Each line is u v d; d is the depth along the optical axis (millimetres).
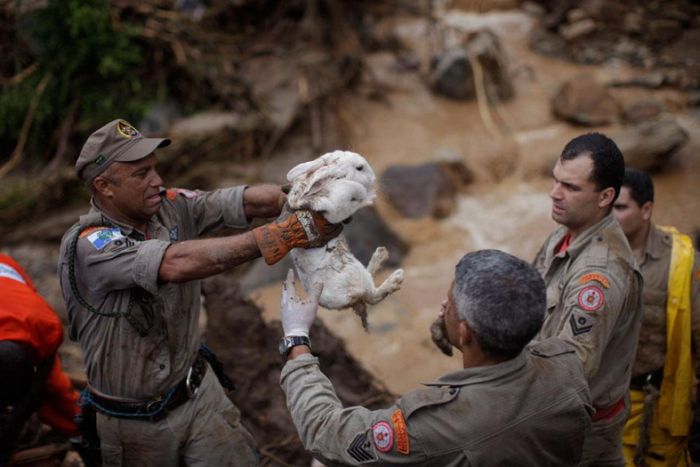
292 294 2123
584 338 2281
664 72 8266
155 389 2414
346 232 6242
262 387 3861
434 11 9984
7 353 2785
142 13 7387
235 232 5152
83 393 2619
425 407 1817
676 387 2988
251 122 7152
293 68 8008
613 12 9109
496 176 7242
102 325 2346
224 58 7738
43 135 7023
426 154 7344
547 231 6391
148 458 2508
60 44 6988
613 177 2412
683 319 2918
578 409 1838
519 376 1812
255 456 2713
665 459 3117
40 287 5645
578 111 7648
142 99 7172
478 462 1768
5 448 3012
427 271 6082
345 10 9086
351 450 1863
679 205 6219
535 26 9586
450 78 8141
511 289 1743
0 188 6527
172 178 6812
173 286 2355
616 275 2359
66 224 6352
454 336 1901
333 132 7500
